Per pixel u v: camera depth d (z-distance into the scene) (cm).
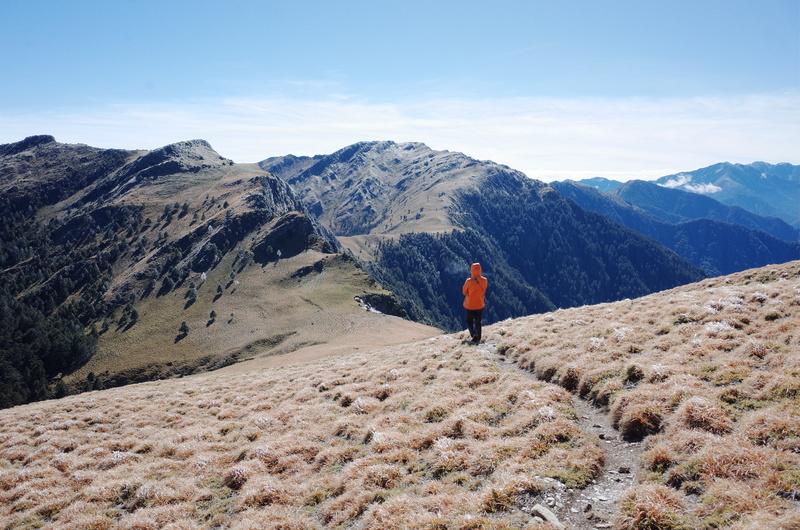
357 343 9556
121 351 15462
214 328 15388
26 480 1795
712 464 985
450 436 1471
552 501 1020
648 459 1102
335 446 1617
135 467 1759
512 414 1552
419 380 2172
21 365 15200
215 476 1581
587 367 1762
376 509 1112
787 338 1554
